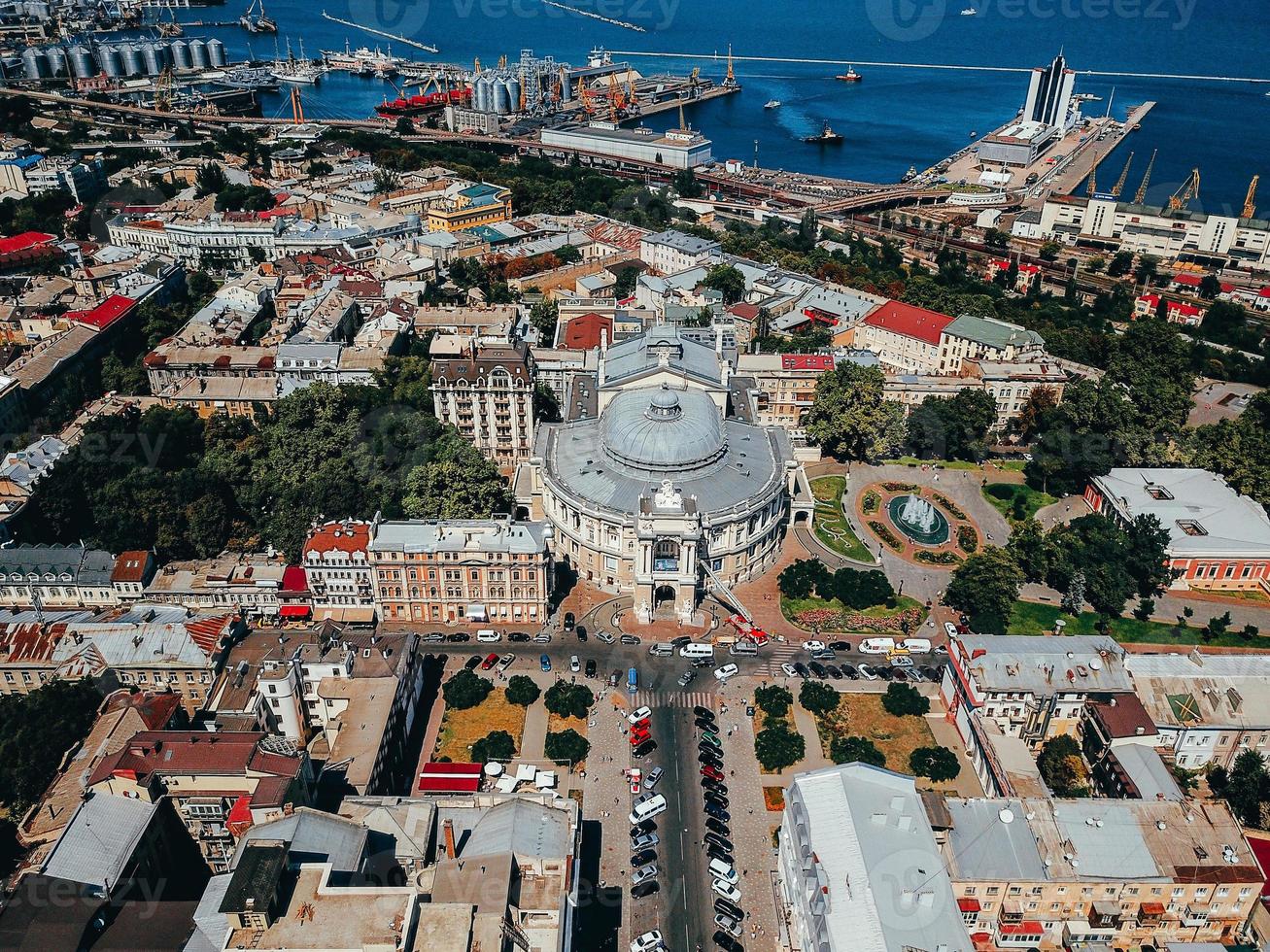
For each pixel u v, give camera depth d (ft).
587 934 628.69
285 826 583.17
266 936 511.40
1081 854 617.21
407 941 511.40
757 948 624.59
